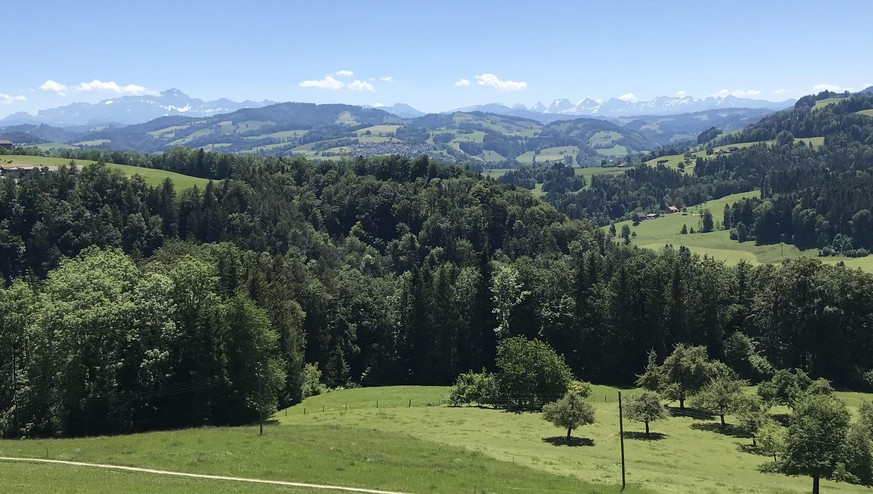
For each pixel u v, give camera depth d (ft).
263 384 223.92
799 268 321.73
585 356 347.36
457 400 262.26
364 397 288.71
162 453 142.10
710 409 227.61
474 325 369.30
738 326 351.67
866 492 151.74
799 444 150.51
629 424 224.53
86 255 237.66
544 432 208.64
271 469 132.05
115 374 197.36
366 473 132.26
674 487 143.54
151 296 211.61
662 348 337.72
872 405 185.57
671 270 349.61
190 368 214.90
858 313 316.60
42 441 154.61
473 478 134.92
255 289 301.43
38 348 190.19
